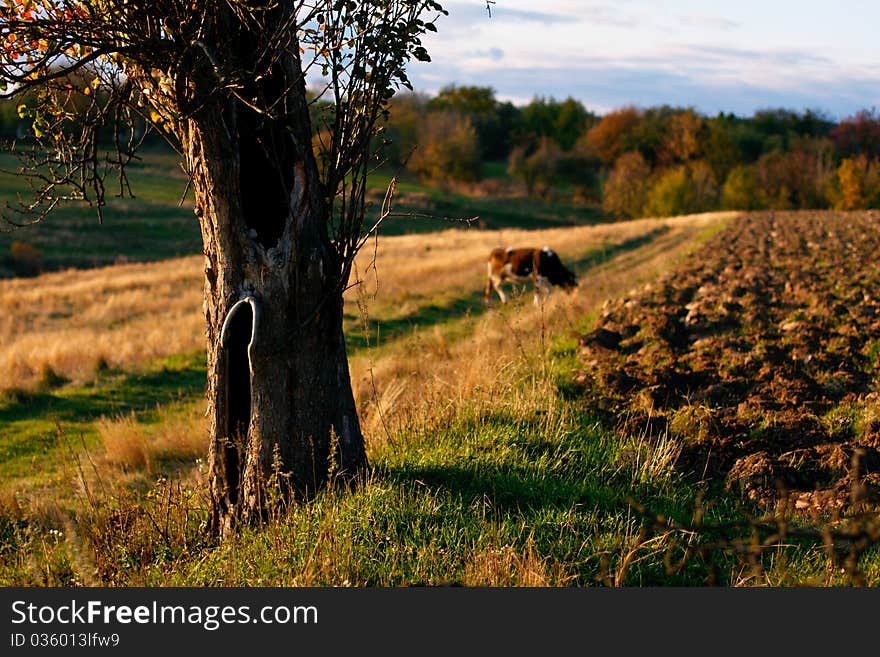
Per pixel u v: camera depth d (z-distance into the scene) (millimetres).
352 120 6160
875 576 5184
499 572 5020
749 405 8867
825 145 104688
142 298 25719
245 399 6441
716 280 18156
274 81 5898
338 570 5059
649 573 5270
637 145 114500
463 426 7754
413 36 5844
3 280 35062
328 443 6391
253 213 6047
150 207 58438
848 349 10812
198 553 6141
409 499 5914
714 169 102250
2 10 5031
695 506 6414
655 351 11469
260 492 6309
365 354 15586
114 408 13492
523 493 6316
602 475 6926
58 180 5770
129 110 6012
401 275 27125
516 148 111125
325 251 6273
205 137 5691
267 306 6109
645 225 52906
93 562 5867
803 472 7199
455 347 14453
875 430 7711
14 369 15461
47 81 5379
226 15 5598
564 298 18188
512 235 46156
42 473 9953
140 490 8773
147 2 5379
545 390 8969
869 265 19688
